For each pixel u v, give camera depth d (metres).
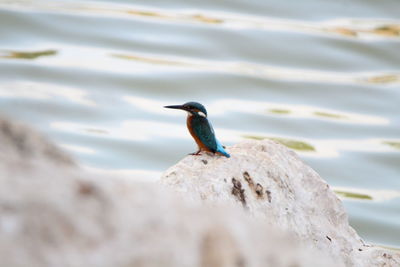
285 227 8.77
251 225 5.12
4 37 25.75
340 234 9.34
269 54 25.64
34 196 4.41
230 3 29.97
